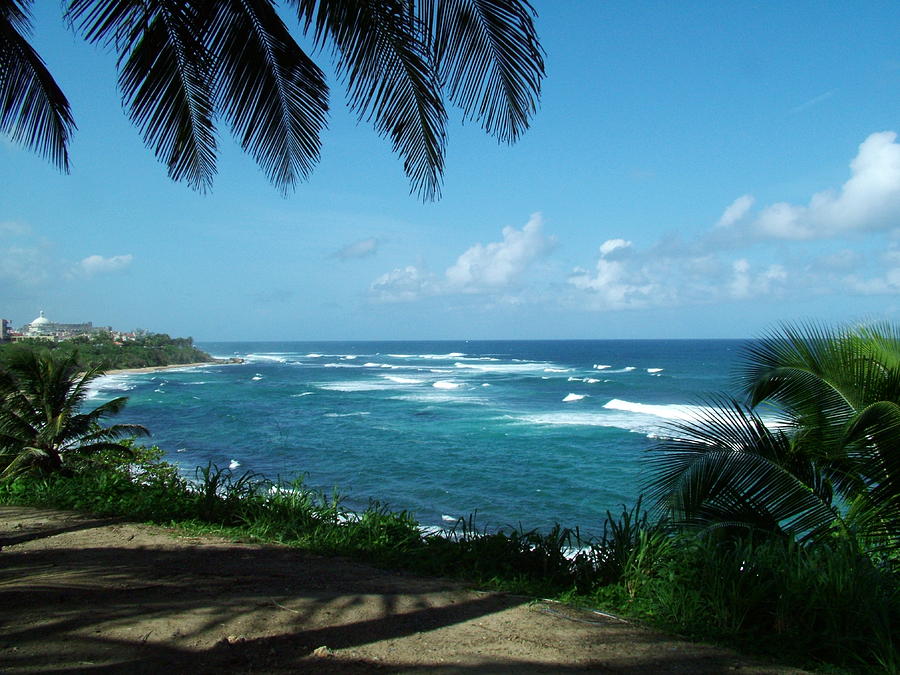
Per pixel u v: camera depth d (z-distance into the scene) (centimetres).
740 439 521
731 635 328
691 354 13575
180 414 3916
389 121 363
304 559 482
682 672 281
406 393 5188
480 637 315
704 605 358
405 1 338
